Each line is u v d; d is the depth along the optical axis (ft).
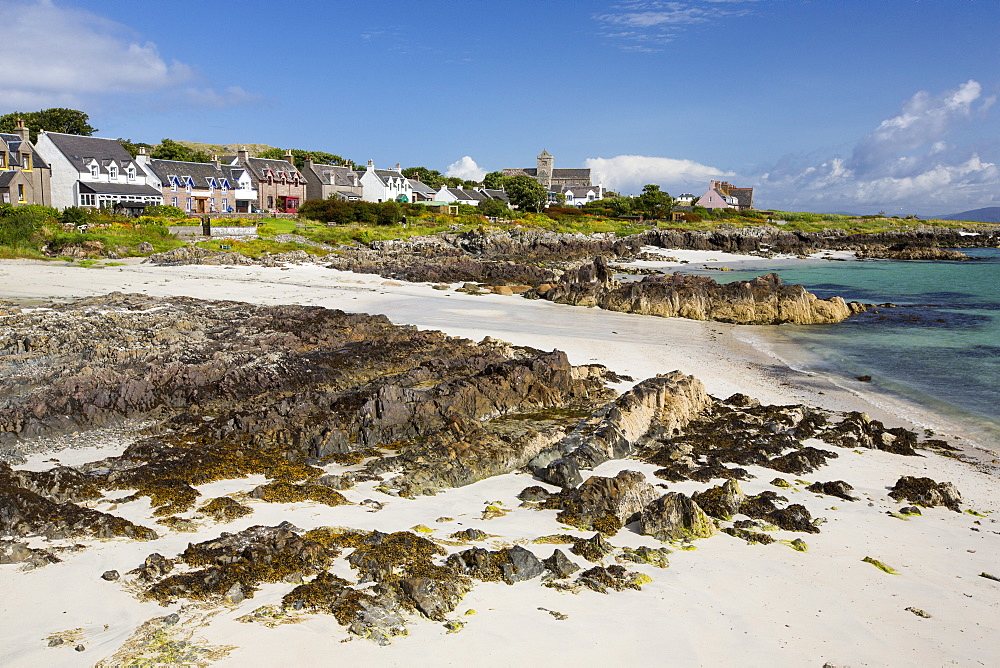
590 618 33.50
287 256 208.54
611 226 391.24
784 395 87.25
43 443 57.93
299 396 68.08
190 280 157.38
